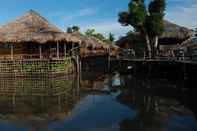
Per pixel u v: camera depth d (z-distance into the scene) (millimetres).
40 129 13844
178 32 45250
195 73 27469
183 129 13391
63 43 39406
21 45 39094
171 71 34281
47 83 30391
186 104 18562
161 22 44281
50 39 35188
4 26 38656
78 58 43781
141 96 21938
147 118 15406
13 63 34750
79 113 16859
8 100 21438
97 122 14844
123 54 53781
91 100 20906
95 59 53062
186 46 37375
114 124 14461
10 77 34719
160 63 35688
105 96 22516
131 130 13469
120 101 20266
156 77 34188
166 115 15914
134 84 29016
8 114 16875
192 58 30844
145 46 48906
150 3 45656
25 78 34188
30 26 38250
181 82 29047
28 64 34750
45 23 39562
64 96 22906
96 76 38344
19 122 15133
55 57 36062
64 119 15531
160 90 24406
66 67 37156
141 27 45219
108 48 51500
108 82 31578
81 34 52000
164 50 44969
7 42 36000
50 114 16719
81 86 28719
